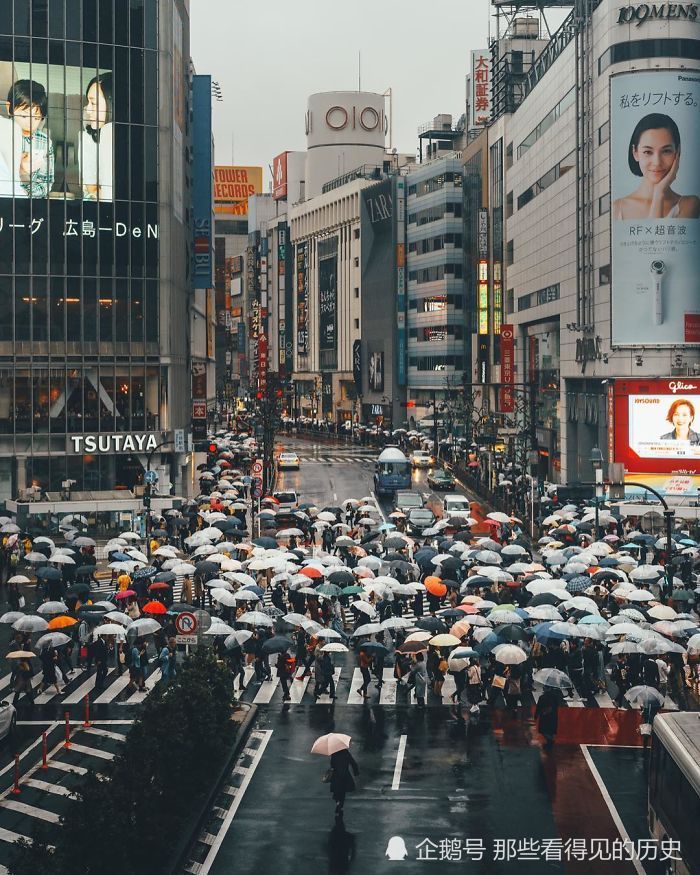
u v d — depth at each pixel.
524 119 113.62
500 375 119.06
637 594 36.19
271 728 28.67
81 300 75.69
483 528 65.19
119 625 32.00
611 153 78.75
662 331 78.50
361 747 26.86
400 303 173.50
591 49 83.69
